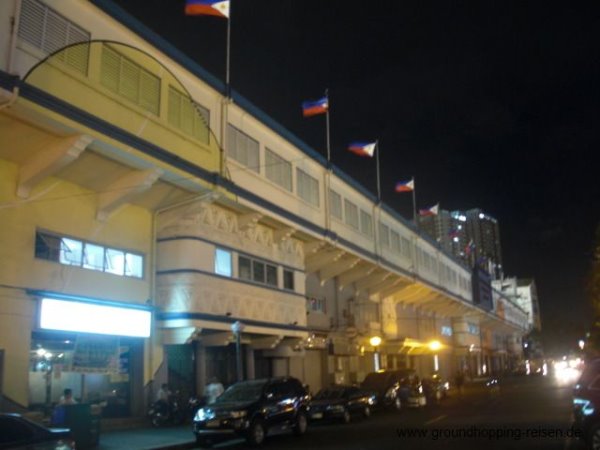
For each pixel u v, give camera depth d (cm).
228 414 1739
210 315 2312
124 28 1980
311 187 3173
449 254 5909
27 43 1631
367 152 3512
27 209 1802
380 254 3981
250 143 2645
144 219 2256
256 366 3009
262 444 1780
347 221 3572
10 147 1706
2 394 1664
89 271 1988
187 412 2247
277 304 2814
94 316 1962
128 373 2177
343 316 3784
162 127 2053
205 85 2380
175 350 2425
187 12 2289
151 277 2250
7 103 1524
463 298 6106
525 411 2534
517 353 10625
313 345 3288
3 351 1681
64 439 974
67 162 1755
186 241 2292
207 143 2292
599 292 4584
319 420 2434
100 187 2017
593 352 6097
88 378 2020
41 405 1830
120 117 1880
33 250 1806
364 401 2614
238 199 2416
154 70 2056
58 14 1747
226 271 2491
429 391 3500
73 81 1730
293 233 2942
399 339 4428
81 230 1980
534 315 13800
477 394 4284
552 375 7481
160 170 2009
